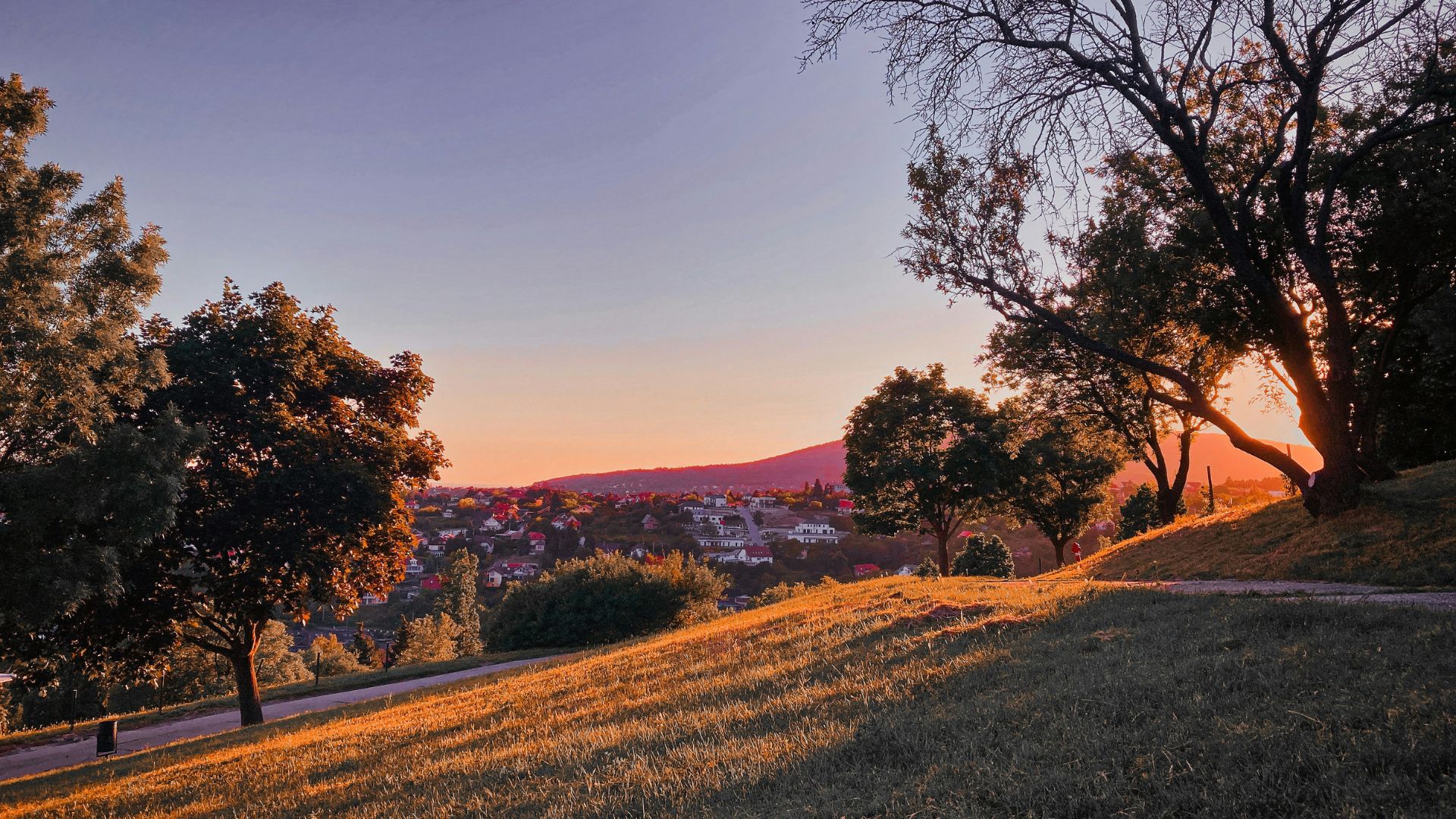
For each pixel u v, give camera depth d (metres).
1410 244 19.80
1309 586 13.70
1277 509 21.14
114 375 15.68
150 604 22.22
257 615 23.44
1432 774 4.32
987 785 5.34
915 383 47.31
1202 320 23.48
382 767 10.56
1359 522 16.48
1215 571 17.34
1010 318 20.28
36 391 13.91
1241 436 18.94
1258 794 4.47
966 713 7.23
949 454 44.34
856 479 47.66
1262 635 8.01
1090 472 47.25
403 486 28.55
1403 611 8.23
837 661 11.59
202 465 22.73
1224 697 6.13
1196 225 20.75
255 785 10.99
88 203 15.82
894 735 6.96
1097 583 16.75
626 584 51.03
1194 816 4.40
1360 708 5.31
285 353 24.67
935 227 19.64
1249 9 16.14
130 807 11.10
